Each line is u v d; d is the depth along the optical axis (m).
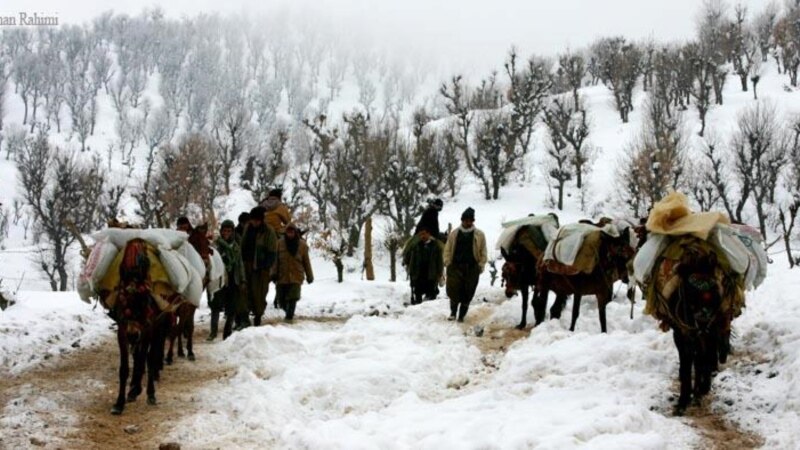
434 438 6.72
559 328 11.48
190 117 126.00
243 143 77.56
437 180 53.91
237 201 58.78
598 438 6.48
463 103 71.25
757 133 47.75
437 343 11.67
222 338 12.94
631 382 8.42
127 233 8.71
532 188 58.09
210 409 8.40
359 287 19.22
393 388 9.09
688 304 7.57
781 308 10.79
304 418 8.26
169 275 8.66
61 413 8.16
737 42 83.94
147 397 8.71
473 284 13.52
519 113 64.50
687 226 8.02
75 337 12.70
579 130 56.91
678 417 7.54
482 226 48.09
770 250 40.62
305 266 15.26
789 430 6.77
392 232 43.09
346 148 49.41
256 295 13.33
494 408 7.88
